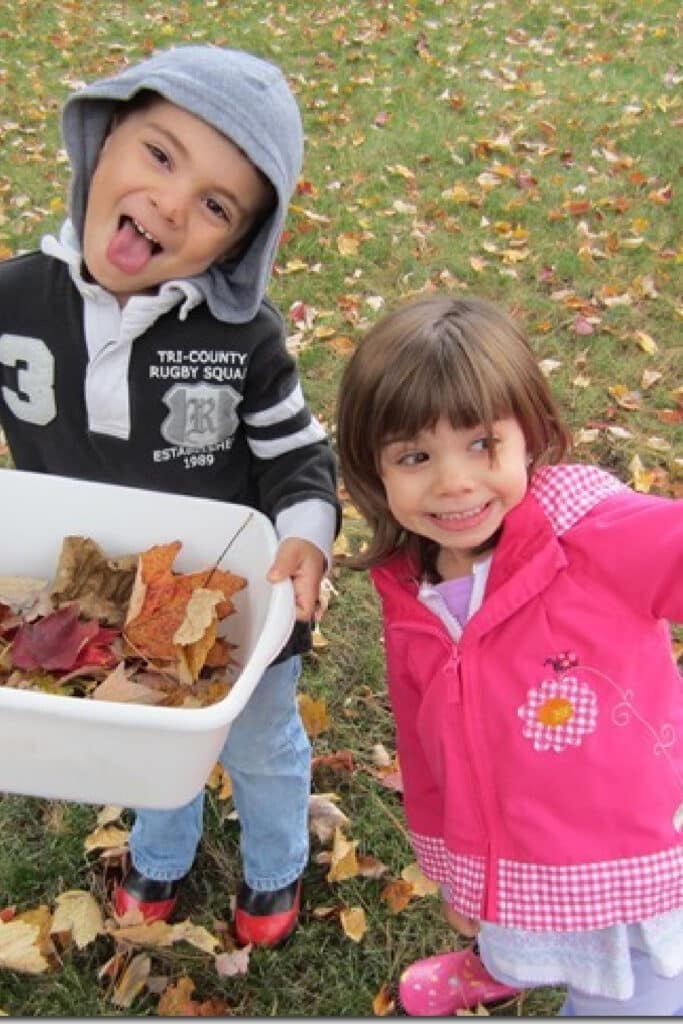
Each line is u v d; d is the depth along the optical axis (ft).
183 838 6.93
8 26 26.18
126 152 4.98
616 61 21.63
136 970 6.73
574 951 5.36
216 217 5.02
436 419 4.72
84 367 5.38
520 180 16.62
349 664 8.96
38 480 5.19
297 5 26.94
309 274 14.32
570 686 4.99
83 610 5.21
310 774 7.52
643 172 16.63
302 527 5.19
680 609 4.76
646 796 5.04
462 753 5.22
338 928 7.09
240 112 4.84
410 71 22.03
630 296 13.35
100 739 4.04
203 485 5.65
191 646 4.97
